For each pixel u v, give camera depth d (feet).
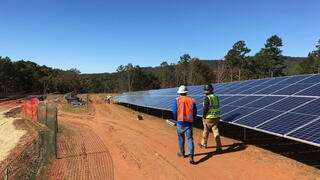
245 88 38.11
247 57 181.16
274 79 36.68
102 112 66.85
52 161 21.85
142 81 252.62
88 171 19.01
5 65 192.85
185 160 20.35
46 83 229.66
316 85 25.25
